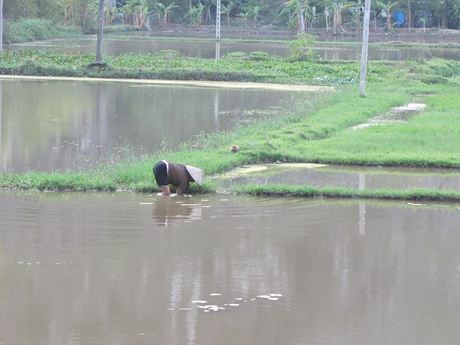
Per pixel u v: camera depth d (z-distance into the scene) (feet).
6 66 147.64
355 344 23.49
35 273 29.96
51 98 104.32
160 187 46.32
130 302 26.89
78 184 47.37
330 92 114.11
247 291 28.32
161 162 45.80
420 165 57.47
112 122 81.41
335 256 33.09
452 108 95.66
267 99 111.75
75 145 65.41
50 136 70.03
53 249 33.37
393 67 163.43
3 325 24.64
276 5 463.42
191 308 26.45
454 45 303.89
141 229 37.19
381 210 42.73
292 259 32.53
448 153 60.95
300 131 70.59
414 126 75.87
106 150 63.26
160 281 29.27
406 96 109.19
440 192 45.55
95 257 32.32
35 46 254.47
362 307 26.76
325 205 43.96
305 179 51.70
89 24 375.45
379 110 90.58
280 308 26.58
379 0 424.87
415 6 414.00
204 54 234.79
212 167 52.75
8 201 43.24
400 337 24.11
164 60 168.04
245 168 56.18
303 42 192.85
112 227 37.50
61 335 23.89
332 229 38.01
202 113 91.81
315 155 59.47
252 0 459.32
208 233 36.65
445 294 28.27
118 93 115.75
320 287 28.89
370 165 58.03
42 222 38.27
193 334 24.13
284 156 59.21
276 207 43.09
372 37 385.70
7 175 49.29
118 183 49.14
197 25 454.81
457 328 24.95
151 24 466.70
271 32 437.99
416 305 27.07
